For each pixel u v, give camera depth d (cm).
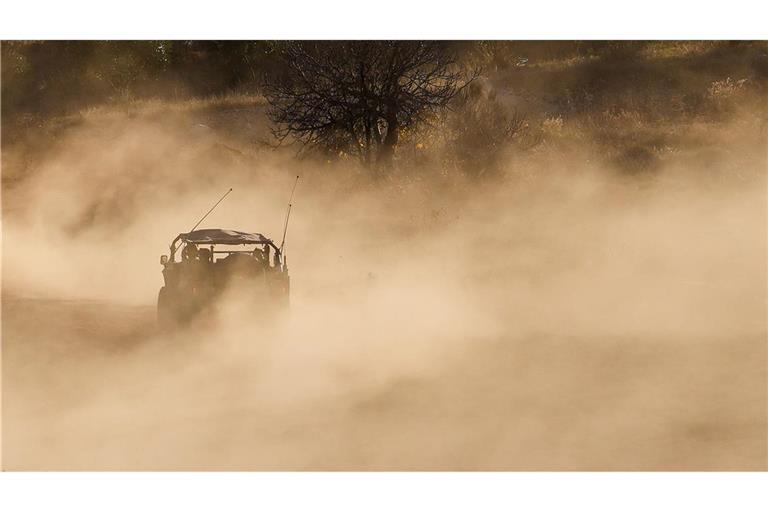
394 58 11594
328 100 11650
